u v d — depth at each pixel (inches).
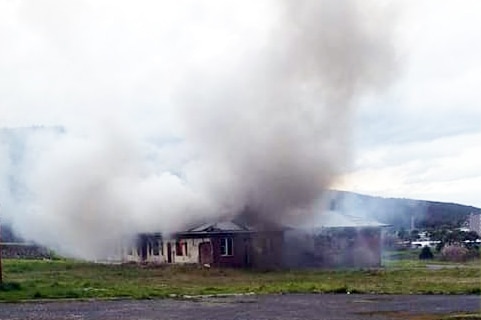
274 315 997.8
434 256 2623.0
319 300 1215.6
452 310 1051.9
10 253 2546.8
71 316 994.1
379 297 1272.1
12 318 973.8
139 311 1052.5
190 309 1077.8
